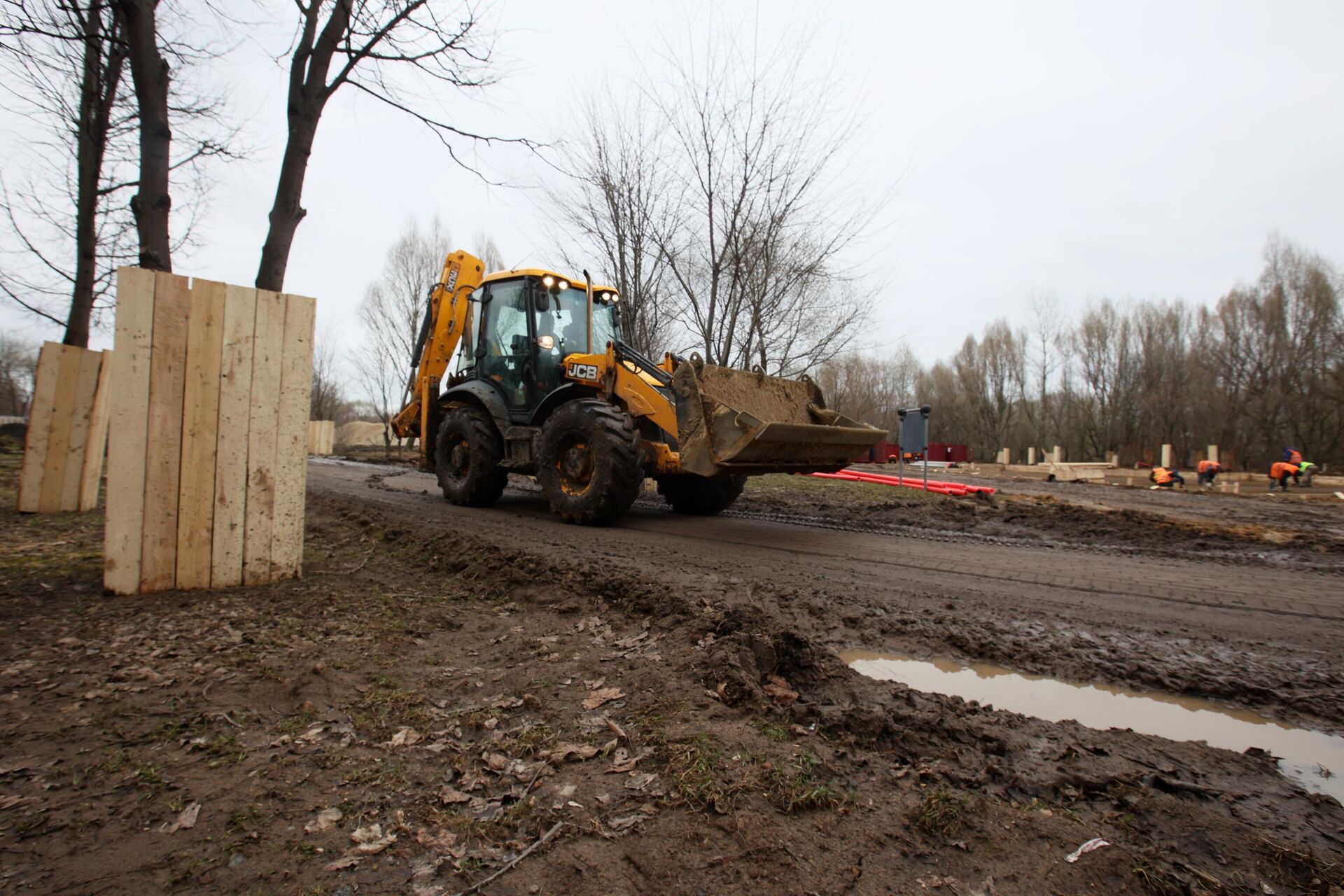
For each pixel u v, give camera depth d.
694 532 6.67
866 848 1.76
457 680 2.85
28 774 2.05
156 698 2.59
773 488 10.64
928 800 1.94
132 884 1.59
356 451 28.88
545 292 7.64
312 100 5.09
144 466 3.80
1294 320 33.81
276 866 1.67
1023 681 3.15
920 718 2.49
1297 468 19.59
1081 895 1.61
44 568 4.30
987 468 29.48
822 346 10.33
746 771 2.08
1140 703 2.94
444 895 1.58
